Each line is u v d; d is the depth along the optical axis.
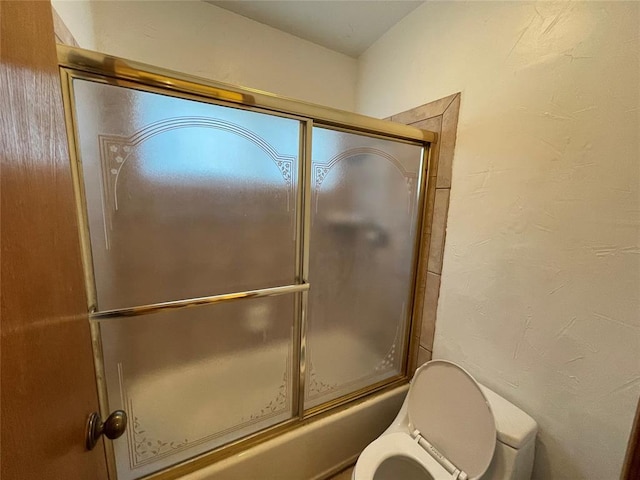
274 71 1.57
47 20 0.41
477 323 1.16
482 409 0.94
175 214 0.87
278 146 0.98
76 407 0.46
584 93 0.80
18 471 0.28
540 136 0.91
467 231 1.17
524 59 0.94
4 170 0.28
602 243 0.79
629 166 0.73
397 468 1.04
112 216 0.79
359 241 1.27
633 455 0.59
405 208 1.36
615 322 0.78
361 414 1.33
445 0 1.20
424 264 1.40
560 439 0.92
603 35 0.76
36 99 0.36
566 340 0.88
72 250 0.48
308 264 1.12
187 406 1.00
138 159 0.79
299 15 1.44
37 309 0.34
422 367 1.12
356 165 1.19
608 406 0.80
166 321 0.92
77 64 0.67
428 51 1.30
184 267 0.91
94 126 0.73
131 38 1.23
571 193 0.85
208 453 1.04
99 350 0.83
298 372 1.19
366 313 1.36
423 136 1.26
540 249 0.93
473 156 1.13
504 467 0.89
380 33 1.57
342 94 1.81
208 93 0.82
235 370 1.07
